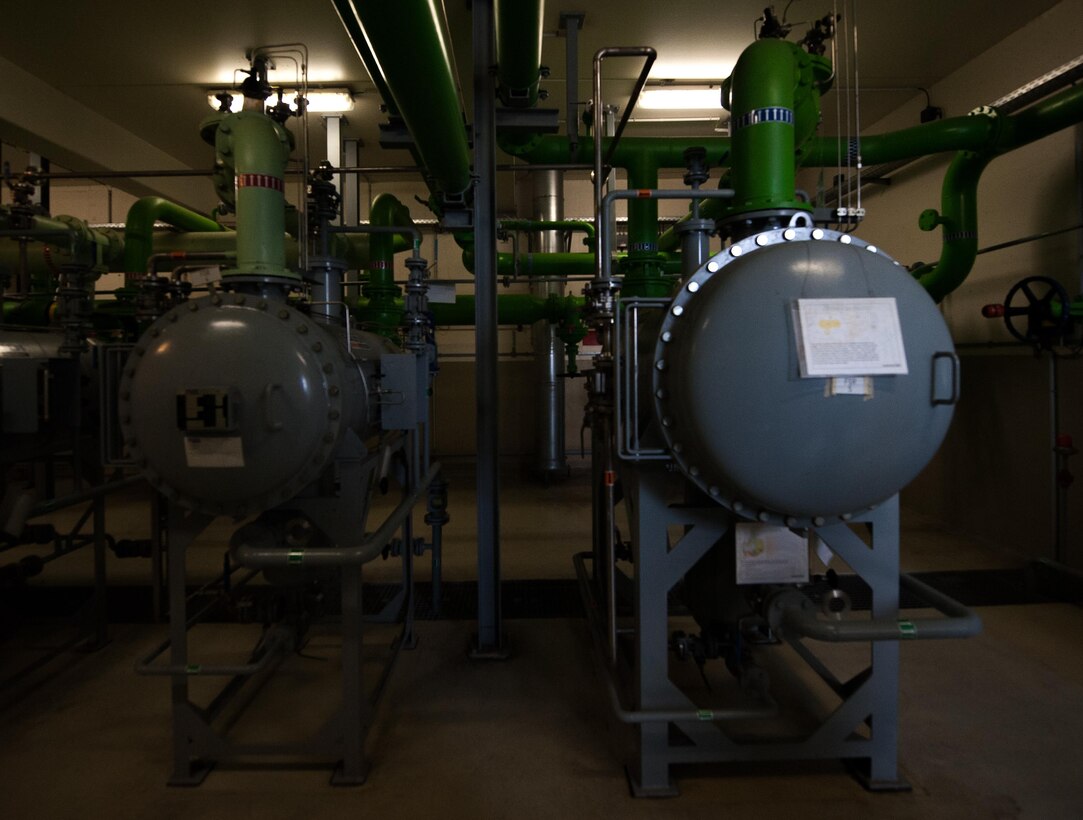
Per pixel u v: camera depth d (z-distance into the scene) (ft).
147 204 13.62
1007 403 12.75
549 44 12.41
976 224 12.09
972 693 7.52
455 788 6.01
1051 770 6.14
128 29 11.62
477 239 8.63
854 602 10.50
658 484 5.77
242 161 6.44
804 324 4.73
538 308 17.94
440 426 24.40
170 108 14.93
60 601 10.87
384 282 12.05
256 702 7.57
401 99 6.29
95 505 9.11
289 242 15.01
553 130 9.05
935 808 5.66
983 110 10.95
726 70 13.39
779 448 4.82
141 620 10.08
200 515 6.02
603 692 7.79
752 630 5.91
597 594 9.58
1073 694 7.48
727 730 6.95
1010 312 10.89
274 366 5.49
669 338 5.35
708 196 6.16
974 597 10.46
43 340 8.89
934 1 11.03
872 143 10.98
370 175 20.47
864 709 5.90
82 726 7.07
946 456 14.78
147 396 5.55
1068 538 11.17
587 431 23.76
